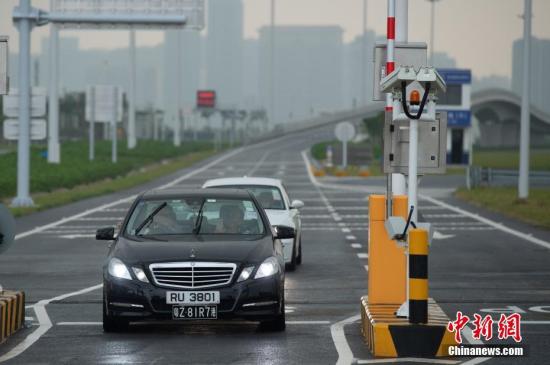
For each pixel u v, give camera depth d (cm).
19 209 13075
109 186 19250
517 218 12200
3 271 7194
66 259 7988
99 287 6322
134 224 4841
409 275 4022
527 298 5716
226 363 3841
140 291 4394
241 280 4422
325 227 11025
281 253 4800
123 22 13688
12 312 4531
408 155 4316
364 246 8950
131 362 3862
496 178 19650
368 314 4244
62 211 13412
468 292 5984
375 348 3969
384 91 4344
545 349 4100
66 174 19775
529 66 14662
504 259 7888
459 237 9794
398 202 4462
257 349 4134
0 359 3944
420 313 3997
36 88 13725
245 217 4891
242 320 4894
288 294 5925
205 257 4438
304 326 4747
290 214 7188
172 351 4091
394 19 4881
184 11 13750
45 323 4856
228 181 7531
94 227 11025
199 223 4838
